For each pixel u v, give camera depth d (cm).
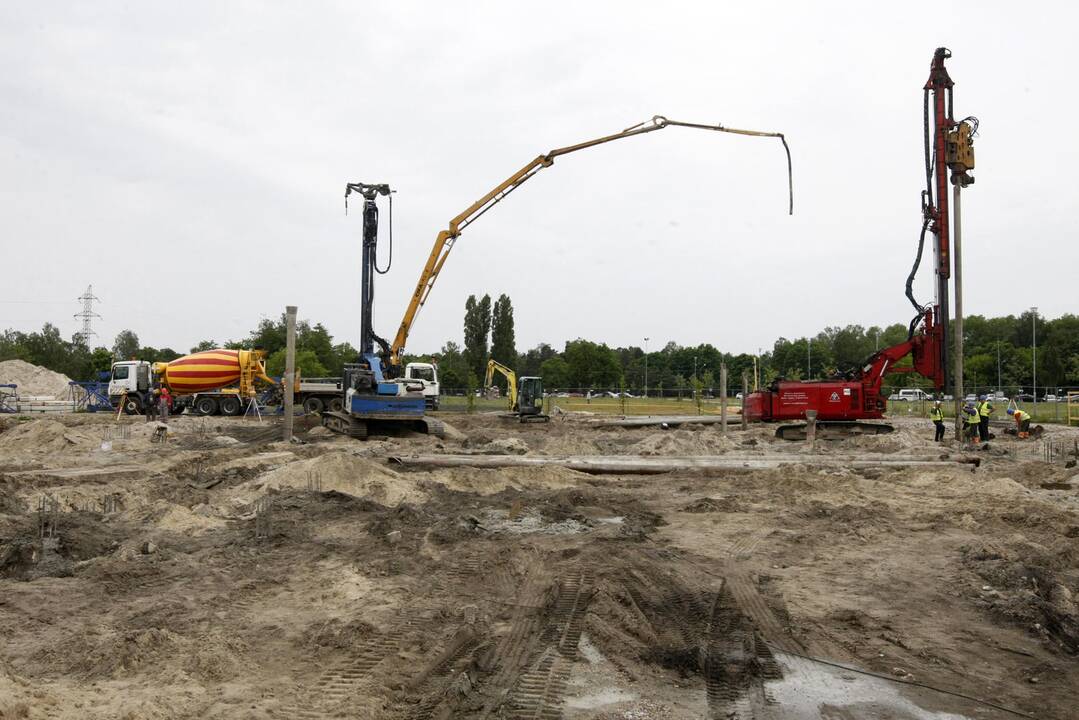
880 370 2950
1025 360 8125
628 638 744
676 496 1609
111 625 775
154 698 585
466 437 3058
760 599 876
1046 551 1062
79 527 1165
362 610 827
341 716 570
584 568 995
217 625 780
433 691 625
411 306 3397
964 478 1698
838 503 1502
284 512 1337
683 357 11262
